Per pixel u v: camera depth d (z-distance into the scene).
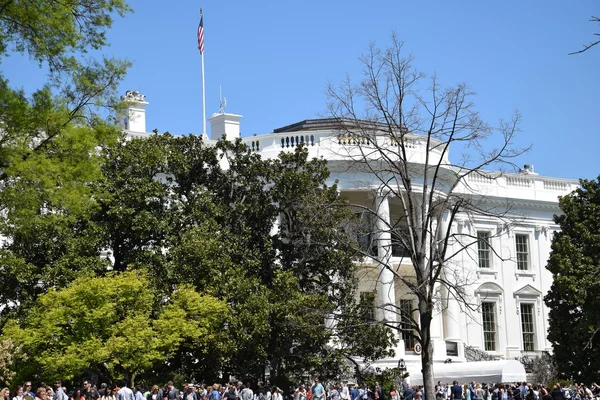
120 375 41.78
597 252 59.50
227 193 49.66
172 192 49.16
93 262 44.75
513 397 52.69
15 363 41.12
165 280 45.22
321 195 47.12
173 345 42.66
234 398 39.94
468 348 66.12
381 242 58.69
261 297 44.19
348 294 47.16
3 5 31.78
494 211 72.25
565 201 61.56
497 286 71.56
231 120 69.81
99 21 34.44
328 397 46.59
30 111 33.31
